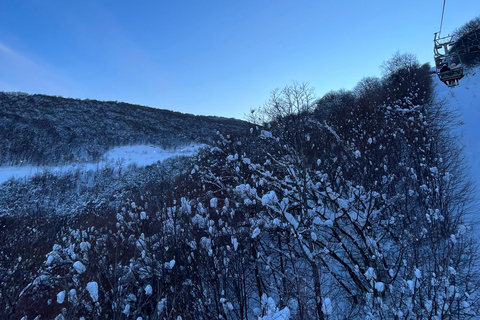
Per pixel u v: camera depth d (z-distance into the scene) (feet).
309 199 28.02
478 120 50.96
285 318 14.66
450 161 39.73
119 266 22.71
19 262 28.14
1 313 21.27
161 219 25.11
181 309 20.67
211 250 21.31
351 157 35.14
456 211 29.48
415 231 25.09
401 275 22.95
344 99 103.35
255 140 43.50
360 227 24.06
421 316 17.31
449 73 43.80
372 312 19.83
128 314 19.39
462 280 19.61
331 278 26.37
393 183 31.86
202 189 39.42
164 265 22.43
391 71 112.37
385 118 56.80
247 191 22.91
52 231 46.57
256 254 25.73
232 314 25.30
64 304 22.84
